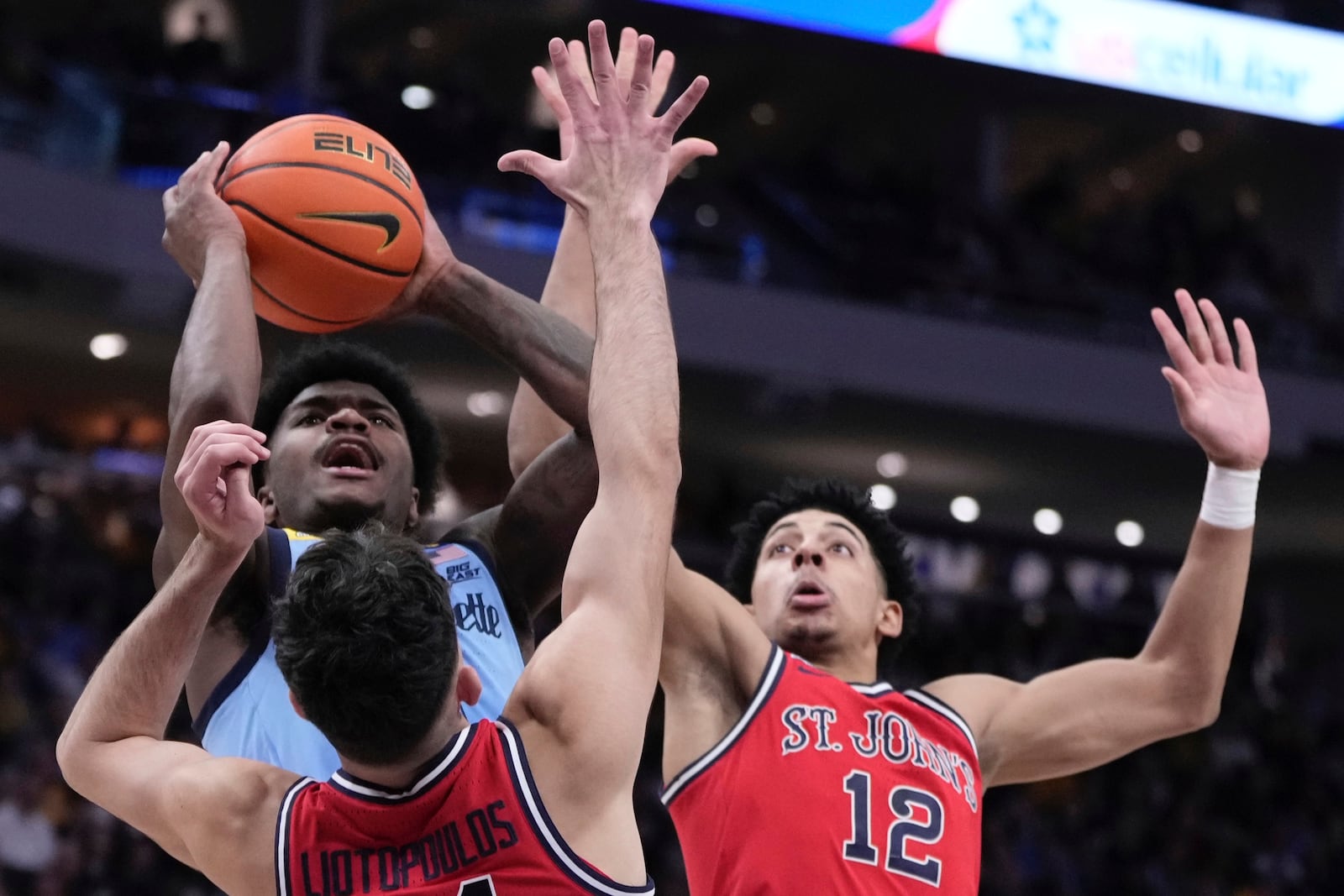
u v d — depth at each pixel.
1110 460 14.62
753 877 2.78
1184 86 13.41
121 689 2.04
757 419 13.99
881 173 15.77
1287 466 14.29
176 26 15.11
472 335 2.77
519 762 1.86
